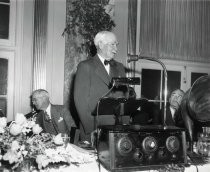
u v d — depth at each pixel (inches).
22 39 158.2
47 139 62.5
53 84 159.9
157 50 189.2
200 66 202.5
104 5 165.9
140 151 61.9
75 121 161.6
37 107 148.2
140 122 150.0
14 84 157.4
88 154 69.7
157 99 190.4
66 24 162.4
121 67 104.7
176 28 195.0
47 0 159.5
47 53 159.2
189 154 72.6
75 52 163.8
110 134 60.6
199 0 201.2
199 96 79.7
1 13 158.2
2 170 57.7
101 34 100.8
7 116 157.6
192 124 79.6
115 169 59.5
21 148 56.6
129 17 177.0
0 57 156.2
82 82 94.5
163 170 60.8
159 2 188.9
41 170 58.8
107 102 70.9
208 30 203.0
